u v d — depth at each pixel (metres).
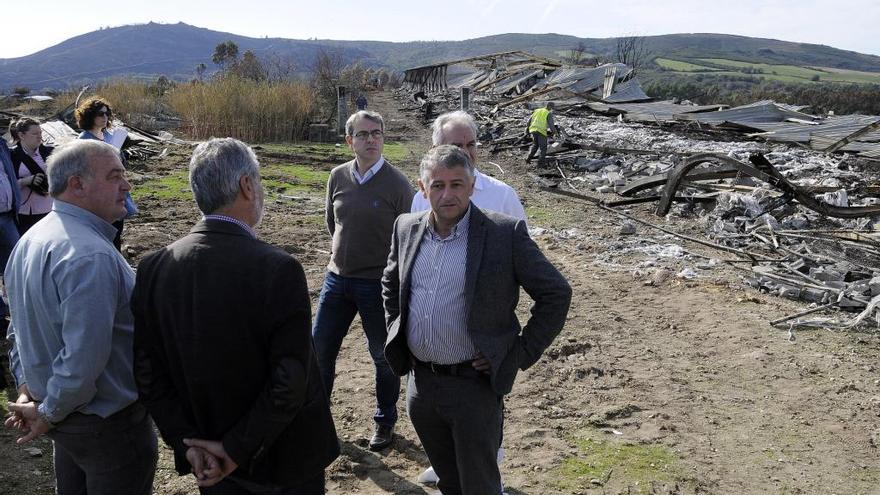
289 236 9.58
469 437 2.92
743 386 5.32
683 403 5.04
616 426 4.74
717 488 4.02
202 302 2.31
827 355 5.86
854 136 16.05
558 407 5.01
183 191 12.39
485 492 2.96
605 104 30.42
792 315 6.66
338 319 4.25
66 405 2.48
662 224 11.20
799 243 9.52
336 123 24.16
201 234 2.39
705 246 9.75
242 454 2.34
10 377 5.21
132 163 14.84
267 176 14.42
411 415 3.13
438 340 2.89
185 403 2.44
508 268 2.85
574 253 9.27
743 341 6.16
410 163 17.89
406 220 3.12
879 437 4.56
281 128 21.44
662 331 6.44
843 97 43.38
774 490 3.99
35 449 4.27
